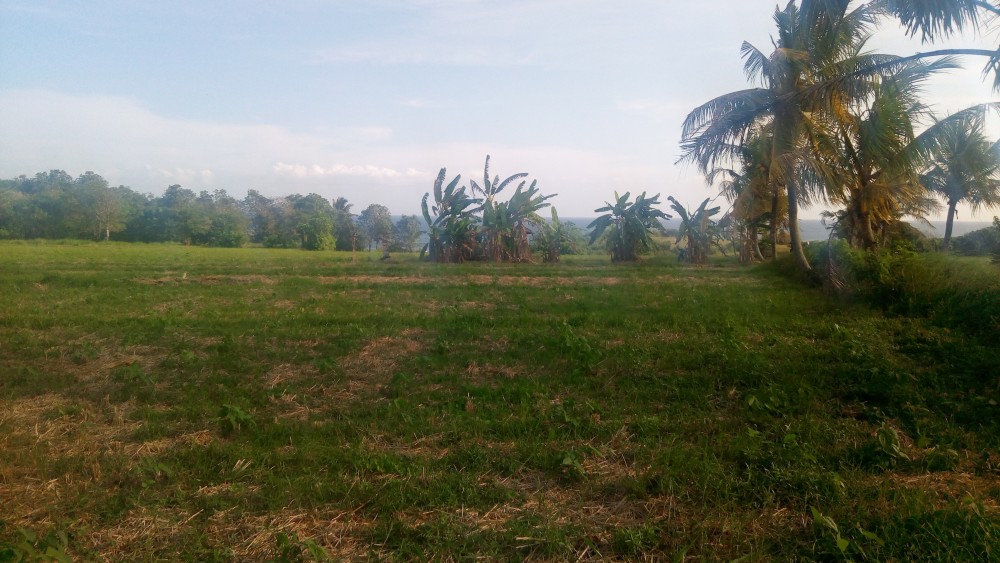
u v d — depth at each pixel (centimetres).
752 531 350
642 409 554
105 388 619
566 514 375
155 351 792
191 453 456
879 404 561
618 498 396
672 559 324
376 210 5475
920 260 1158
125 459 450
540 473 429
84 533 354
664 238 4000
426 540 345
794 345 794
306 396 601
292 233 5241
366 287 1530
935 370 664
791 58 1344
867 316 1027
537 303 1226
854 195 1612
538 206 2745
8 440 486
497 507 383
